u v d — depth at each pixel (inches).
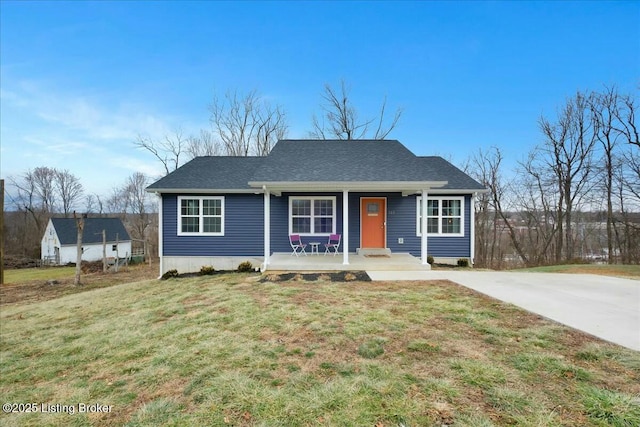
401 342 154.9
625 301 225.5
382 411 100.3
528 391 108.5
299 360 140.4
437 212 466.9
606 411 96.0
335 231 459.8
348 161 414.6
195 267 463.5
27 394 132.7
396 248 460.1
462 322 181.6
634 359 130.6
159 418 104.3
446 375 121.0
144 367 147.1
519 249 840.3
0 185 560.1
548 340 152.8
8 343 195.9
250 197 466.9
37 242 1393.9
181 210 463.2
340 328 176.7
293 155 440.5
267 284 304.0
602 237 757.3
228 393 115.6
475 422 92.7
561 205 761.0
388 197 460.1
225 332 180.2
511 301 225.3
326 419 97.8
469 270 392.2
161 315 227.6
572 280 309.4
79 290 463.8
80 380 142.0
